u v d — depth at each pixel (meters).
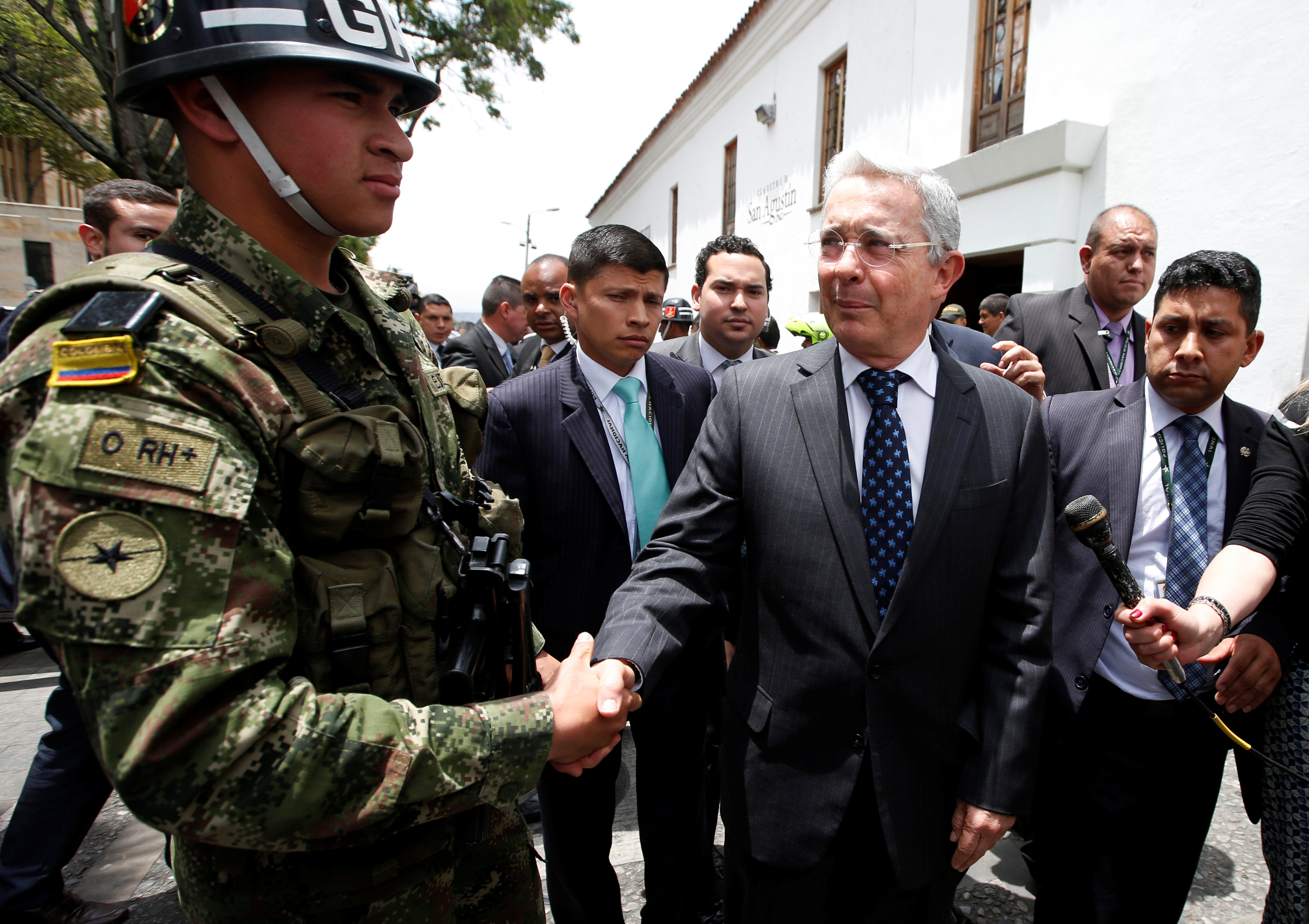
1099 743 1.69
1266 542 1.50
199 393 0.77
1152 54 4.98
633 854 2.44
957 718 1.41
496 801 0.87
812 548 1.39
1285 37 4.18
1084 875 1.70
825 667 1.37
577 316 2.10
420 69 1.01
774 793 1.41
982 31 6.78
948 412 1.41
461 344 5.30
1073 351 3.07
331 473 0.88
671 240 17.61
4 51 8.47
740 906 1.52
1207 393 1.67
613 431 2.11
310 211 0.95
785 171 10.85
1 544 2.20
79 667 0.69
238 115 0.89
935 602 1.35
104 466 0.69
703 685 1.98
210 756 0.70
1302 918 1.40
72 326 0.72
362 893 0.93
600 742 1.00
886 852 1.41
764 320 3.17
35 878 1.99
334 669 0.90
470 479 1.27
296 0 0.87
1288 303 4.21
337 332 0.99
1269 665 1.52
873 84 8.37
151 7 0.86
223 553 0.73
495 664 1.11
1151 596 1.72
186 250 0.94
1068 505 1.47
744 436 1.49
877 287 1.34
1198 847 1.72
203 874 0.92
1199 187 4.70
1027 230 5.95
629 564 2.02
